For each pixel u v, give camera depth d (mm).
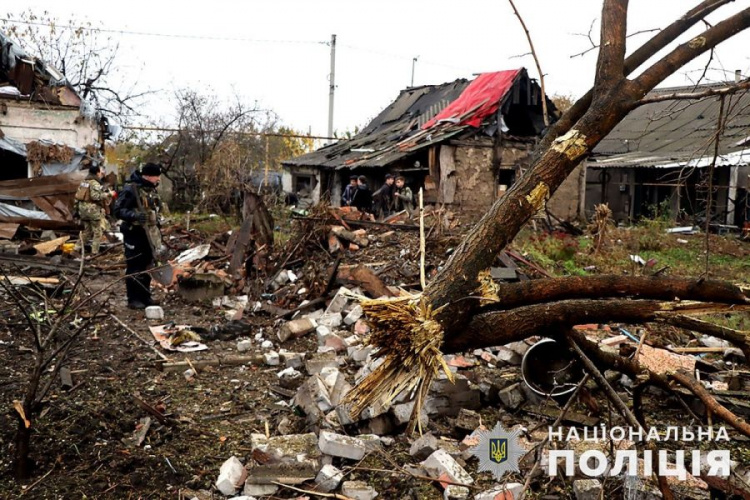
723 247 13766
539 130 17797
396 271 8453
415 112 21797
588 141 3434
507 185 17750
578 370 4945
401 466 4043
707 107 20891
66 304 4355
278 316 7633
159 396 5258
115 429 4516
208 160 18391
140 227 7844
